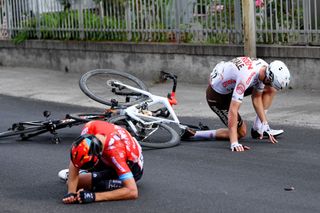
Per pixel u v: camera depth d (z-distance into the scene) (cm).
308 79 1390
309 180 822
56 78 1750
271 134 1024
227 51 1488
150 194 790
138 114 1016
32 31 1916
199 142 1042
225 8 1509
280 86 939
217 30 1530
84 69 1783
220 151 975
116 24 1716
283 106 1282
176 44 1578
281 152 955
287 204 739
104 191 775
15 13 1952
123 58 1689
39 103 1452
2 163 956
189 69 1568
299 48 1388
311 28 1393
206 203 754
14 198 798
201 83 1552
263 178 837
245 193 782
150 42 1652
